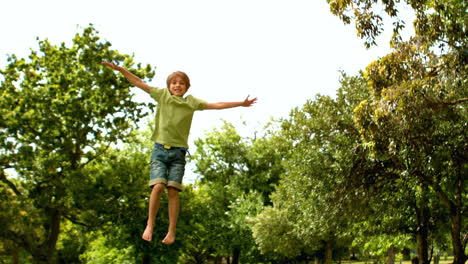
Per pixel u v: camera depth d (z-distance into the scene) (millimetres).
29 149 20266
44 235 24688
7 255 25766
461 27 10320
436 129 11406
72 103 20938
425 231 17547
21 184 21938
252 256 34188
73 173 21062
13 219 20812
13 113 20578
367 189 15906
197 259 39812
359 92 17688
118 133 23781
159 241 24281
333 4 11211
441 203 17000
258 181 38250
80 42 22453
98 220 22266
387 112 10398
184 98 4117
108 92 21984
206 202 34812
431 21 10883
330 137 17672
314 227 18094
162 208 24922
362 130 11266
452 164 11812
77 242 29953
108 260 27109
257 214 31594
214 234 34531
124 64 23125
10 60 21781
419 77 10891
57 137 21797
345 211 16391
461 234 18891
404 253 45438
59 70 22094
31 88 21750
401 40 11633
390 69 11281
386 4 10930
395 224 17734
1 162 21031
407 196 15938
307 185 18000
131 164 24516
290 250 28312
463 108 11859
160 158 3863
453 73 10492
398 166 13859
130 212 22984
